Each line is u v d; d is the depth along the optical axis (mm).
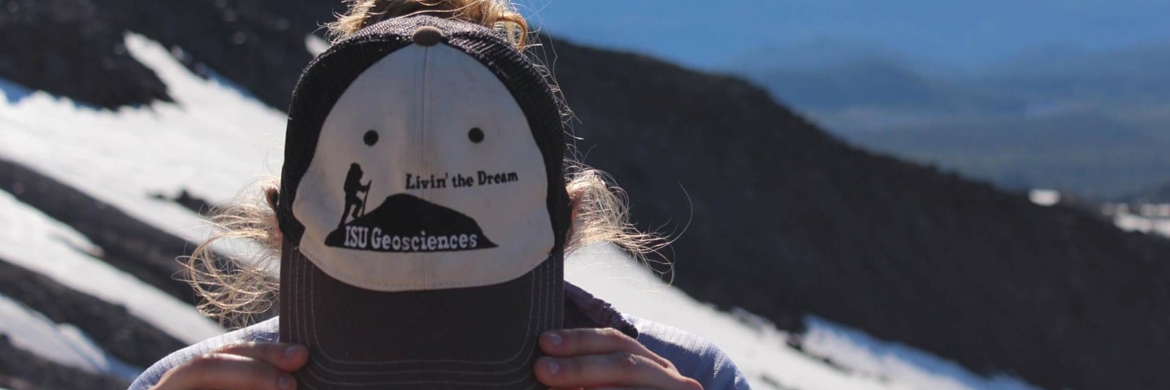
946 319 41844
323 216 1664
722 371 2086
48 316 11844
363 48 1703
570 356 1688
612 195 2072
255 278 2168
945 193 51062
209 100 30469
